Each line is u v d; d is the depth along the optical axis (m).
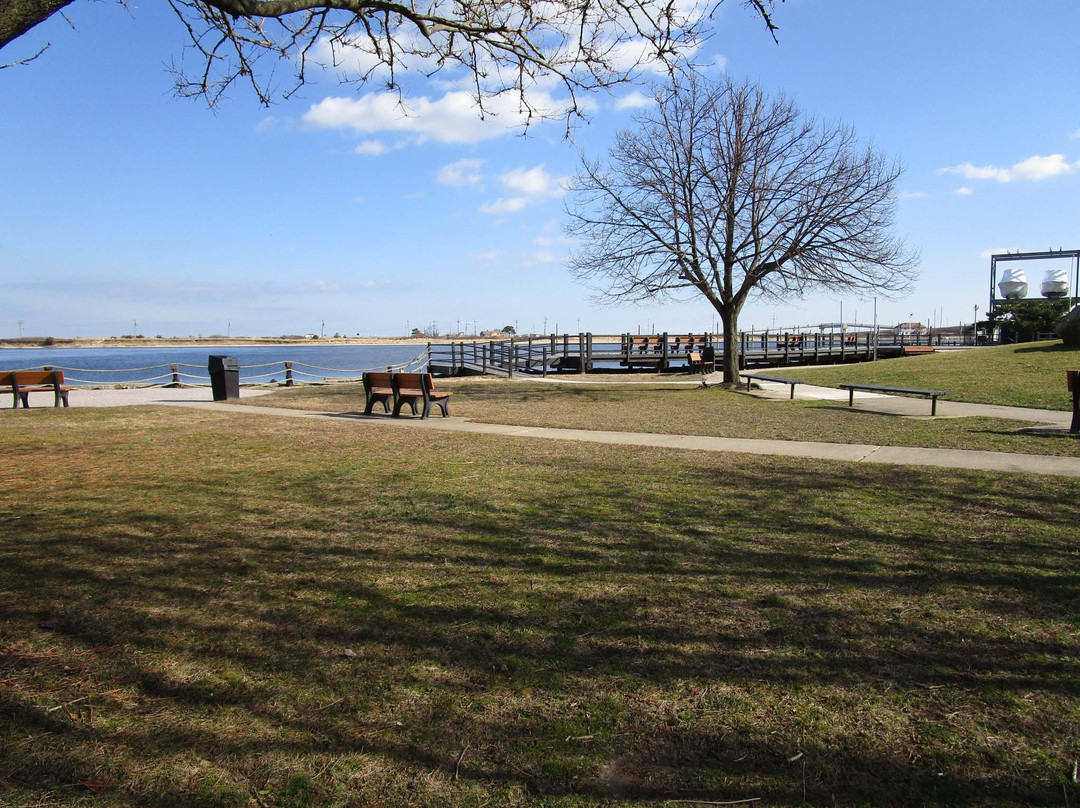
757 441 10.98
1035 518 6.04
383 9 5.93
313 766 2.72
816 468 8.56
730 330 23.09
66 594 4.38
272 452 9.99
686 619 4.02
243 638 3.79
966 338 54.78
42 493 7.25
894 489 7.29
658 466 8.80
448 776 2.66
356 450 10.19
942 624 3.91
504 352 33.62
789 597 4.32
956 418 12.86
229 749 2.82
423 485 7.64
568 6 6.78
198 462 9.14
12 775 2.64
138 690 3.26
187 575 4.74
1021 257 46.88
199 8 6.00
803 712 3.06
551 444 10.81
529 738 2.90
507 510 6.50
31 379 16.34
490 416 14.98
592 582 4.61
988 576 4.63
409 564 4.98
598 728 2.96
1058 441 10.03
